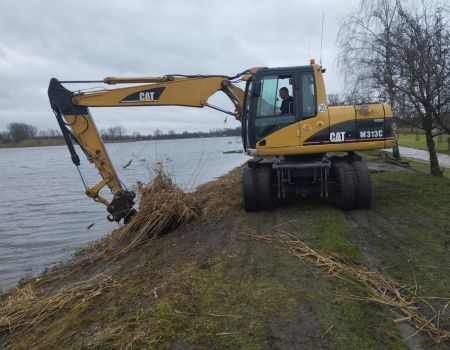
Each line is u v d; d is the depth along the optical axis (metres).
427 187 11.63
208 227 8.99
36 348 4.77
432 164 13.84
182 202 9.90
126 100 9.86
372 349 4.02
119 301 5.60
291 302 4.92
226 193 13.17
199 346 4.15
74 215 16.91
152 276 6.43
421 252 6.47
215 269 6.12
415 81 11.86
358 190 9.11
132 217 10.19
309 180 9.66
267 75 9.35
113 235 10.66
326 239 7.19
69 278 8.02
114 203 10.18
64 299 6.18
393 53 11.94
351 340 4.16
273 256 6.50
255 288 5.34
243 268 6.08
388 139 9.18
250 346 4.11
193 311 4.85
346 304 4.86
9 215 17.45
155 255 7.86
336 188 9.50
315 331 4.33
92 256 9.50
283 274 5.75
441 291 5.16
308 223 8.34
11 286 8.40
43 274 8.98
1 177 37.12
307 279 5.56
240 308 4.85
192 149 65.88
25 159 74.75
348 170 9.13
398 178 13.45
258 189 9.34
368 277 5.59
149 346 4.21
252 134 9.41
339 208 9.50
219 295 5.21
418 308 4.77
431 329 4.34
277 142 9.28
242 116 9.95
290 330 4.36
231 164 37.53
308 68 9.24
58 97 9.86
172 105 9.90
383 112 9.20
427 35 11.27
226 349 4.08
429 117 13.02
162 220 9.55
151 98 9.86
